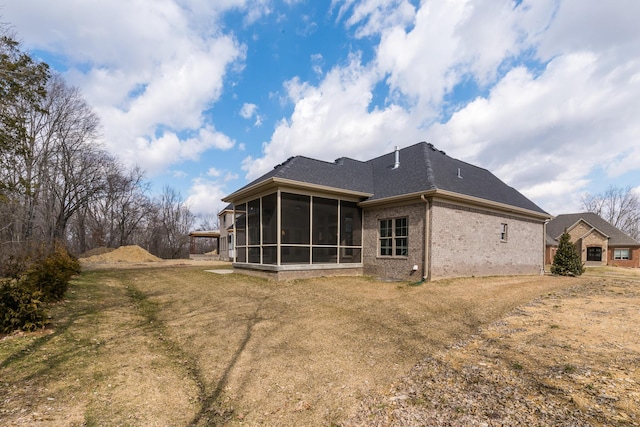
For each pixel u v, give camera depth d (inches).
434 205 456.4
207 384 158.7
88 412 126.0
